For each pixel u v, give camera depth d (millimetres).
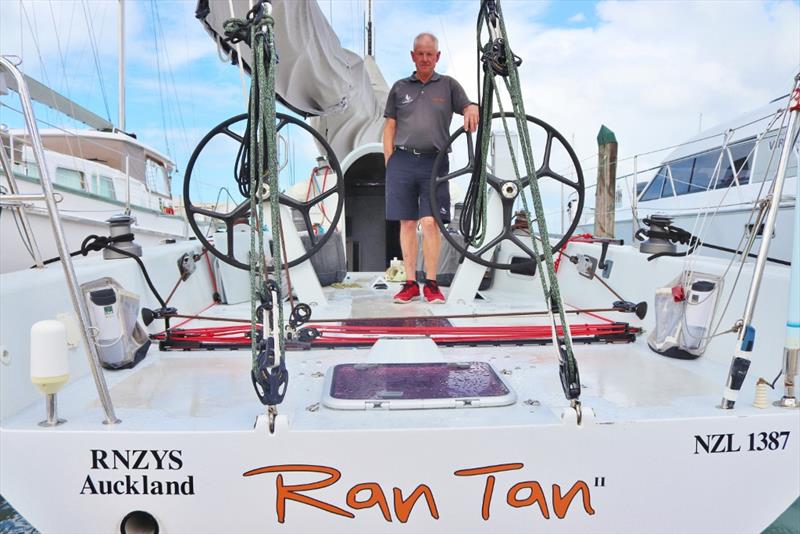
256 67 1187
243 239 3082
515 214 3455
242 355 1899
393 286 3695
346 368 1536
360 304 2828
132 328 1754
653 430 1150
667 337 1848
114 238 2186
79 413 1275
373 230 5871
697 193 7125
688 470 1169
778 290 1582
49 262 2053
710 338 1715
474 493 1121
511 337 2010
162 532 1129
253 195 1173
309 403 1351
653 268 2248
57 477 1103
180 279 2533
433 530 1127
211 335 2004
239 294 3117
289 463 1100
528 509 1138
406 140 2781
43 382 1131
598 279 2676
